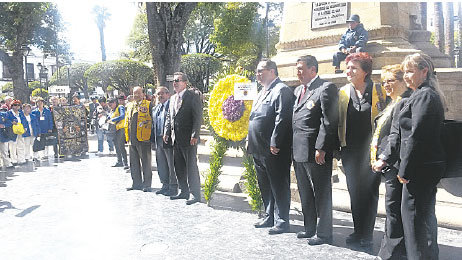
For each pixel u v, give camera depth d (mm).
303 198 4289
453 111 5797
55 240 4398
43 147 11703
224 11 33250
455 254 3713
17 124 10477
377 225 4645
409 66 3031
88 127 21719
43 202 6238
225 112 5332
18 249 4145
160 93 6605
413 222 3008
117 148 9938
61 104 12633
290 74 8211
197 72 31766
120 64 34031
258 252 3902
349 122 3949
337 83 6344
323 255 3785
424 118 2865
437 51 8164
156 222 4992
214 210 5539
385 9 7504
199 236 4426
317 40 8156
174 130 6051
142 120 6840
